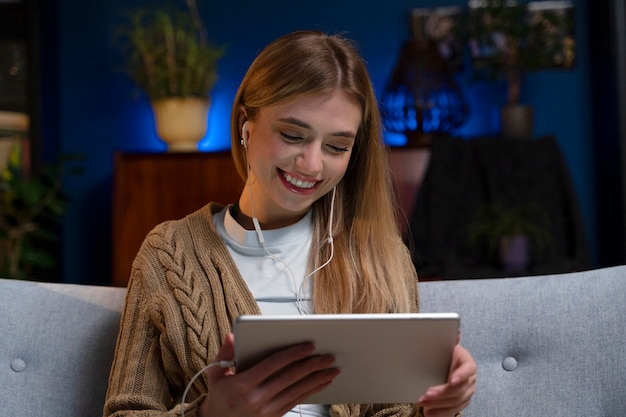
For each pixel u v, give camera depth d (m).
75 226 3.77
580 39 3.62
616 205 3.45
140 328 1.55
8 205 3.56
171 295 1.55
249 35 3.71
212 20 3.71
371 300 1.60
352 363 1.22
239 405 1.22
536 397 1.55
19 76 3.70
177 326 1.52
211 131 3.71
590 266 3.12
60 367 1.62
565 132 3.65
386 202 1.67
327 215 1.67
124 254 3.28
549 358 1.57
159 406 1.47
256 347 1.18
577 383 1.54
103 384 1.63
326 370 1.23
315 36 1.54
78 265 3.77
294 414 1.53
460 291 1.67
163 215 3.30
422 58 3.43
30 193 3.45
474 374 1.28
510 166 3.23
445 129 3.46
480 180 3.24
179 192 3.30
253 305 1.55
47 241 3.75
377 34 3.68
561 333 1.58
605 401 1.52
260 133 1.52
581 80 3.63
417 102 3.40
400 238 1.73
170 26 3.44
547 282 1.64
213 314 1.54
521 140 3.25
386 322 1.15
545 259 3.17
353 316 1.15
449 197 3.21
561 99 3.65
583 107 3.63
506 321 1.62
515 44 3.46
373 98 1.59
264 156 1.51
